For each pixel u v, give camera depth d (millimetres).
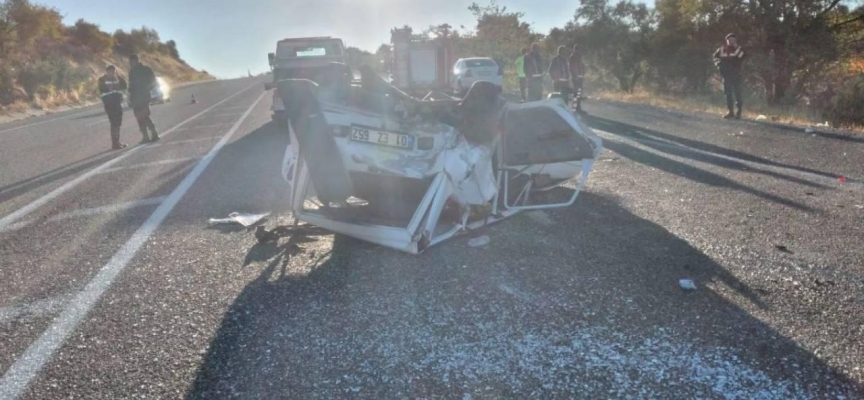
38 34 40688
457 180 5008
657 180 7504
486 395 2961
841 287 4086
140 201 7258
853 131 12000
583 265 4578
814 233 5242
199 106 26172
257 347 3508
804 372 3074
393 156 5117
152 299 4250
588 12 33750
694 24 28891
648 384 3014
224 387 3109
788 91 23250
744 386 2973
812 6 22422
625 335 3496
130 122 19328
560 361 3244
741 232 5312
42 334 3783
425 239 4789
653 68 31984
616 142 10805
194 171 9094
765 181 7320
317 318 3846
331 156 4926
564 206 6117
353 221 5113
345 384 3096
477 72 25375
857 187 6930
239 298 4207
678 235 5266
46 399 3066
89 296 4344
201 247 5348
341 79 5973
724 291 4059
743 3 24531
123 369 3324
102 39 59688
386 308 3947
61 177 9359
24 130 18469
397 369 3217
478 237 5207
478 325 3672
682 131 12430
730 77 14633
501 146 5555
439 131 5137
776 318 3652
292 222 5965
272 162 9609
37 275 4840
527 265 4594
